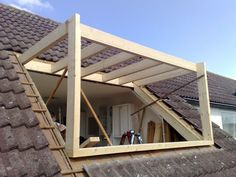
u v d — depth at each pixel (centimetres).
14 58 595
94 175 362
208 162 555
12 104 411
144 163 448
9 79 471
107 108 1003
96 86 791
